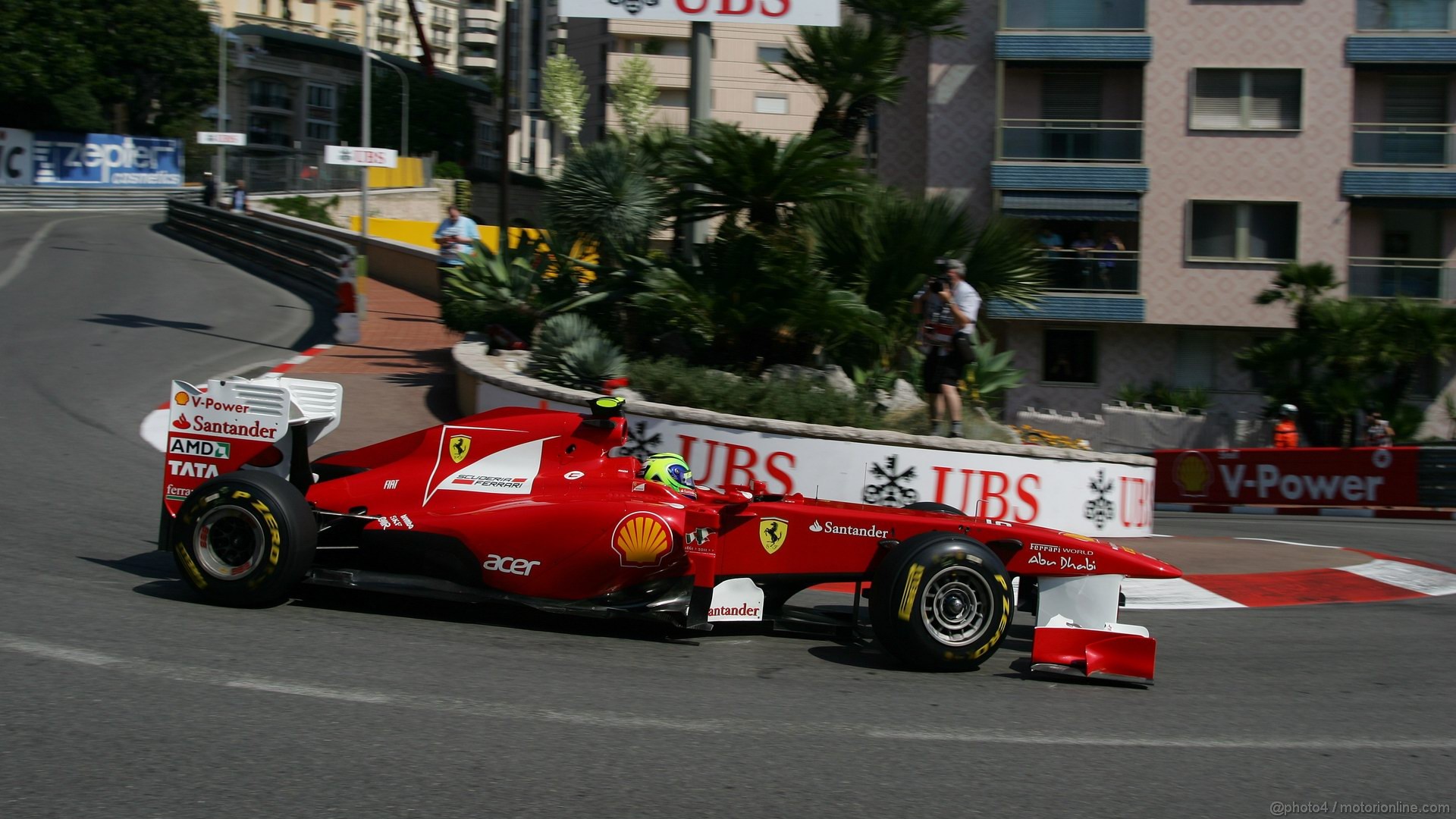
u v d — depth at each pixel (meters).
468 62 119.81
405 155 62.69
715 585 5.82
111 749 3.80
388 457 6.31
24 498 7.89
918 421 11.20
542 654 5.26
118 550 6.77
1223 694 5.31
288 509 5.54
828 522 5.77
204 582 5.59
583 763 3.91
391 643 5.23
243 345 16.52
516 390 10.93
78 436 10.29
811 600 7.31
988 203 26.16
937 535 5.46
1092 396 26.09
